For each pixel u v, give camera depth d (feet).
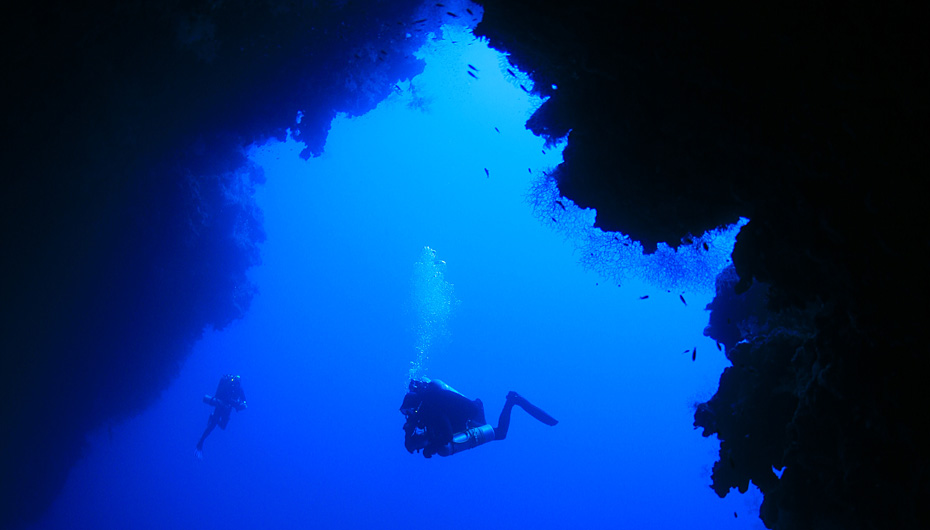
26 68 20.10
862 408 8.67
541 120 14.53
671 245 13.69
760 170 10.22
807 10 8.14
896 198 7.63
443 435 18.37
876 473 8.44
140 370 35.78
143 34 22.24
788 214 9.76
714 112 10.47
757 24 8.83
